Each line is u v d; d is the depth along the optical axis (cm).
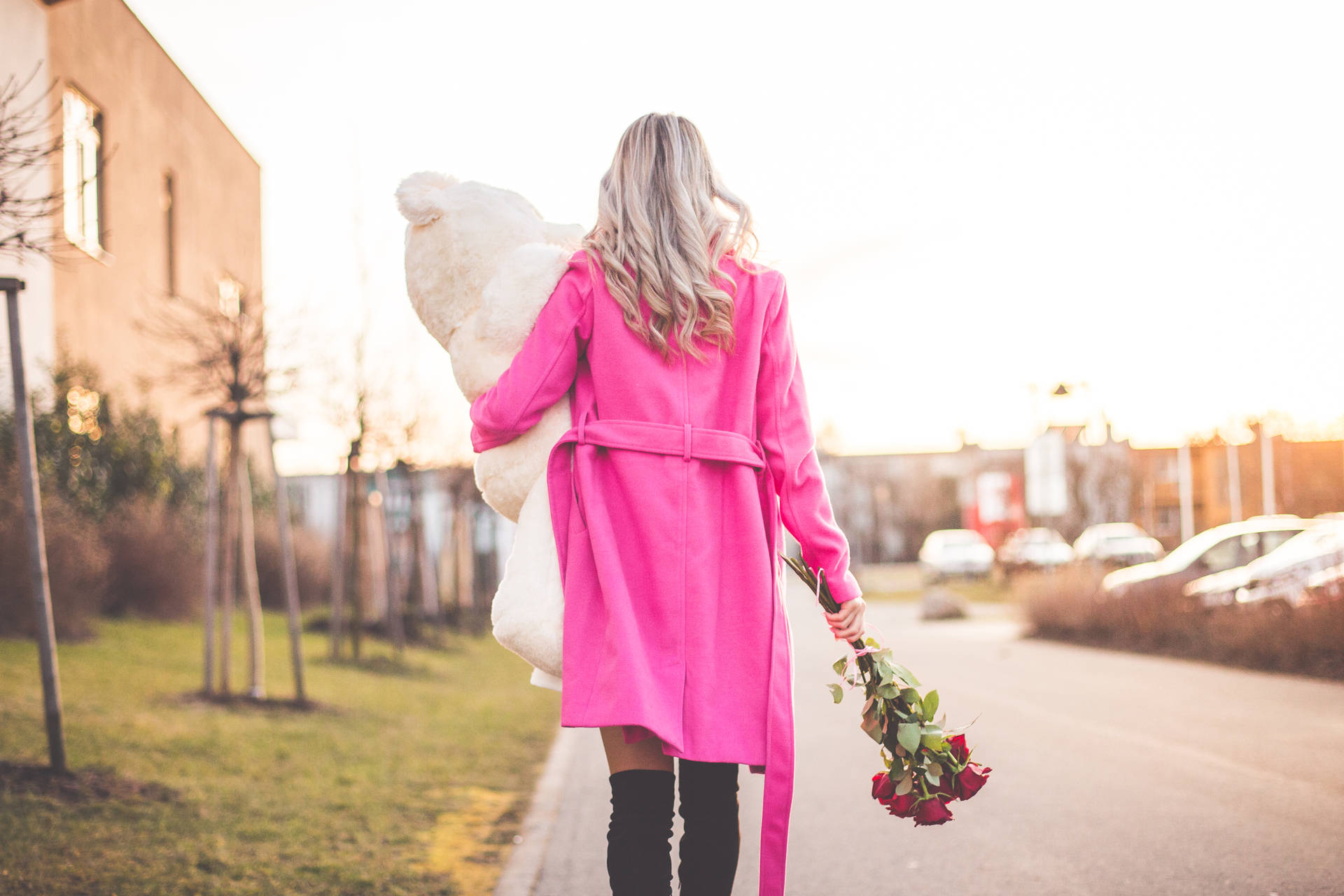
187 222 1930
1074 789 570
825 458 6191
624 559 193
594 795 580
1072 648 1539
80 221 1445
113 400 1466
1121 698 958
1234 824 485
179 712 709
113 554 1220
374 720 794
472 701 980
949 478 8112
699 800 205
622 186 200
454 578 2089
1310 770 613
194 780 523
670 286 193
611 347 196
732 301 197
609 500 196
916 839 473
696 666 190
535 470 201
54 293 1342
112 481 1382
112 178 1577
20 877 359
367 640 1493
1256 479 3772
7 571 934
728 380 201
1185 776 600
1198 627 1365
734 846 205
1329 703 901
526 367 193
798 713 912
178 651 1056
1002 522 5428
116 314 1552
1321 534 1477
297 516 2267
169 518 1403
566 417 202
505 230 204
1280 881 394
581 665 187
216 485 817
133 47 1672
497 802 559
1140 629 1455
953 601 2411
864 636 211
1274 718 820
